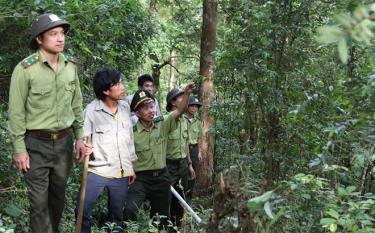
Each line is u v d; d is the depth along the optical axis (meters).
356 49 3.38
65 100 3.91
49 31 3.74
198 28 13.92
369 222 2.42
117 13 5.25
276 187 2.44
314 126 4.46
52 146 3.86
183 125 6.45
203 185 9.31
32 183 3.83
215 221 2.44
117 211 4.49
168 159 6.33
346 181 3.27
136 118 5.60
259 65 5.26
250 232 2.36
